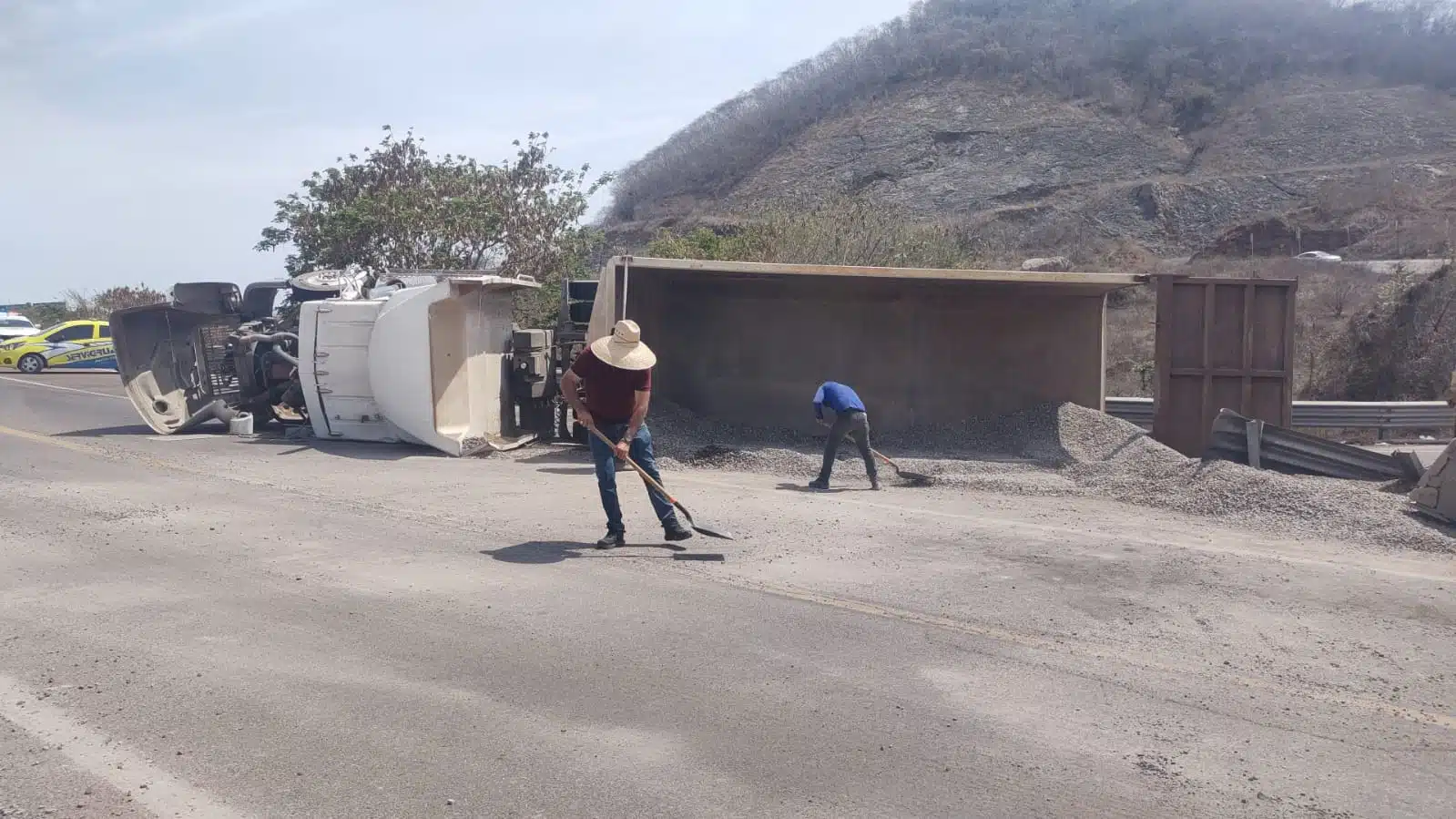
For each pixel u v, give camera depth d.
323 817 4.16
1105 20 87.62
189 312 17.81
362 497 11.07
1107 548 9.09
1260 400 15.27
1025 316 16.78
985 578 7.95
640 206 74.44
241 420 16.88
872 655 6.14
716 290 16.95
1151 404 19.88
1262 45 78.50
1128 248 55.72
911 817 4.23
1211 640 6.62
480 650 6.10
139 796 4.32
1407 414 20.78
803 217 25.36
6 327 41.09
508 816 4.18
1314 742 5.08
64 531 9.13
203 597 7.11
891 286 16.22
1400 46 75.00
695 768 4.62
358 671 5.73
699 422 15.61
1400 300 28.06
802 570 8.09
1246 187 59.56
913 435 16.02
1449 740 5.15
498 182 28.44
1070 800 4.41
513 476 12.66
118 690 5.43
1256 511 10.70
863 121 76.69
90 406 21.70
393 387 14.79
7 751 4.73
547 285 26.75
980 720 5.23
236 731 4.95
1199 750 4.95
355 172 28.83
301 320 15.76
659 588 7.49
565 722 5.09
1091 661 6.14
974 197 66.12
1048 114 73.75
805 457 13.77
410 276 16.91
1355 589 7.89
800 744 4.89
